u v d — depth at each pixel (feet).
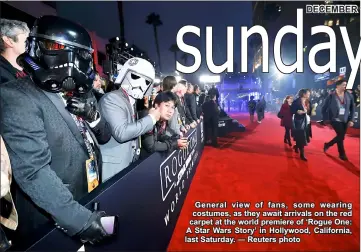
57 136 3.02
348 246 6.99
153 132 6.41
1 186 2.22
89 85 3.21
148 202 5.09
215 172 13.38
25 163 2.40
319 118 35.70
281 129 28.60
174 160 7.66
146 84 5.48
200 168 14.23
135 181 4.42
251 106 36.83
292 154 16.93
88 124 3.78
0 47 4.84
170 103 5.46
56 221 2.44
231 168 14.03
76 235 2.71
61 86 2.95
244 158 16.16
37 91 2.93
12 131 2.43
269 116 49.49
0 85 2.71
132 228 4.24
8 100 2.57
